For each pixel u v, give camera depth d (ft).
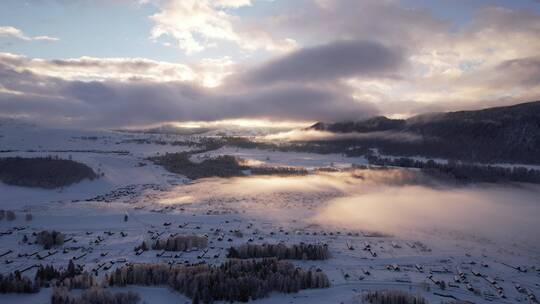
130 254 525.34
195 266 460.96
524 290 446.60
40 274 432.66
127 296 390.83
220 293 403.54
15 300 386.93
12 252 526.16
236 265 456.45
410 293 426.51
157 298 403.95
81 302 370.32
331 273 479.82
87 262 493.36
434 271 496.23
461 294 432.66
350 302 403.13
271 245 533.55
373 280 462.19
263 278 431.43
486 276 485.97
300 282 434.30
